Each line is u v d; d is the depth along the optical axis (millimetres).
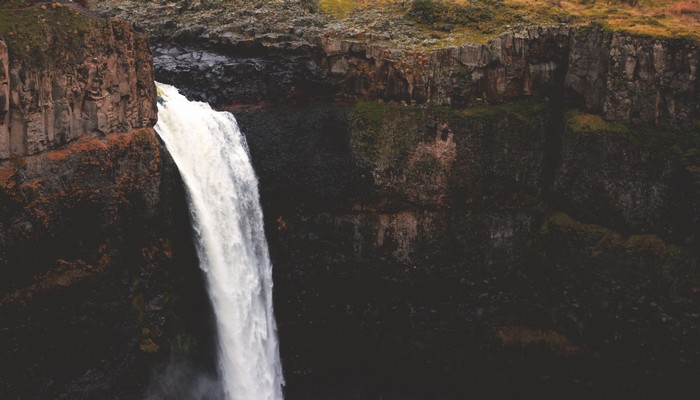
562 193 52781
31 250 37062
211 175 47812
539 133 53438
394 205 53531
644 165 49250
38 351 38781
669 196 48625
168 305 44594
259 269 51625
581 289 52000
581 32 51938
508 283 54531
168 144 45406
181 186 44812
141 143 42094
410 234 53750
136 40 41938
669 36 47781
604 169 50688
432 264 53906
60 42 37531
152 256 43531
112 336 41906
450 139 52812
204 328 47062
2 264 35781
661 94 48469
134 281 42844
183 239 45531
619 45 49625
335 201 53219
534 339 53688
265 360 51375
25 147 36156
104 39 39875
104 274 41062
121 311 42219
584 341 52281
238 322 48469
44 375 39344
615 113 50344
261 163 52531
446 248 53875
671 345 49281
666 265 48938
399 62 52812
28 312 37781
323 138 53750
